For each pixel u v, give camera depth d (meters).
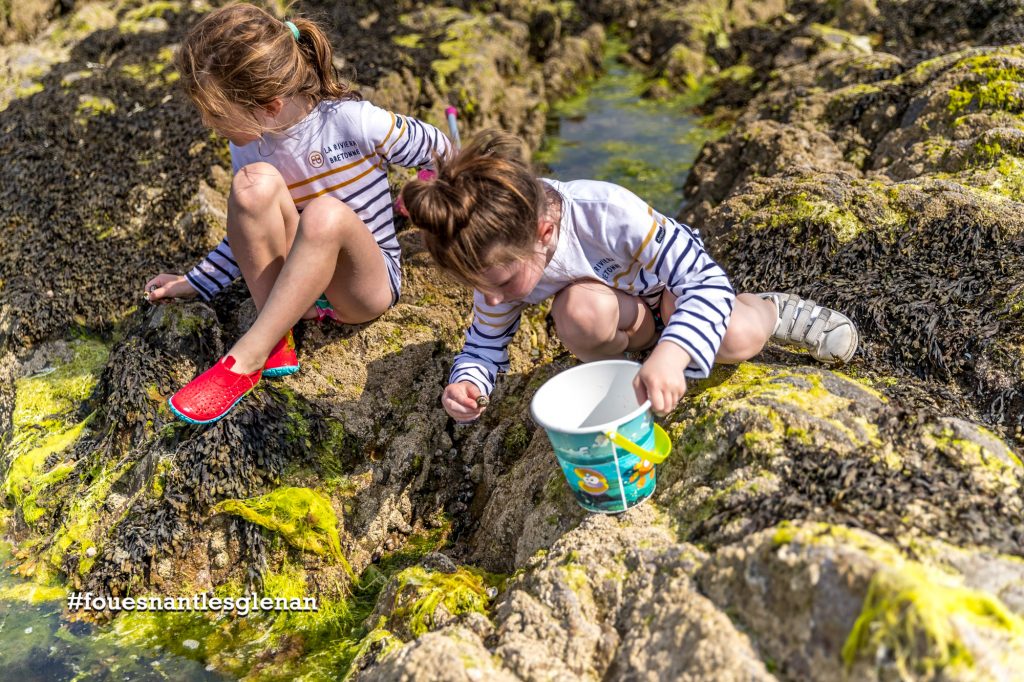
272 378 3.21
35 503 3.21
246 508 2.91
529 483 2.83
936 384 2.84
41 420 3.50
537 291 2.63
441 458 3.26
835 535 1.97
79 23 6.06
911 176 3.88
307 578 2.87
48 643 2.77
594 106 6.31
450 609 2.47
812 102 4.62
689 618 2.03
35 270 4.03
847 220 3.47
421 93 5.49
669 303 2.73
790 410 2.45
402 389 3.34
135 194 4.27
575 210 2.51
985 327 2.97
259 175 2.89
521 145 2.41
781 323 2.81
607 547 2.33
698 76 6.54
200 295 3.52
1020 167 3.63
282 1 6.31
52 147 4.65
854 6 6.51
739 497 2.29
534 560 2.44
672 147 5.54
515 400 3.34
